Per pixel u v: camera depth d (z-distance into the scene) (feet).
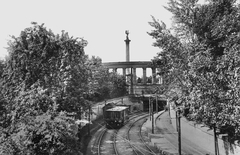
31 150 36.73
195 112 46.42
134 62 272.72
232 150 54.44
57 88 59.36
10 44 60.29
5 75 59.57
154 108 247.09
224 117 38.96
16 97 49.65
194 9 51.98
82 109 67.41
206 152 68.44
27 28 61.36
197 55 46.06
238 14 45.91
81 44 64.69
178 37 54.75
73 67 62.39
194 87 42.63
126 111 151.64
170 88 55.72
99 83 175.32
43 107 46.47
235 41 40.22
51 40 61.46
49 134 36.94
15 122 44.55
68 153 40.22
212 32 48.55
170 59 53.06
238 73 35.94
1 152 35.68
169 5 53.26
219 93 38.86
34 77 59.36
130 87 262.26
